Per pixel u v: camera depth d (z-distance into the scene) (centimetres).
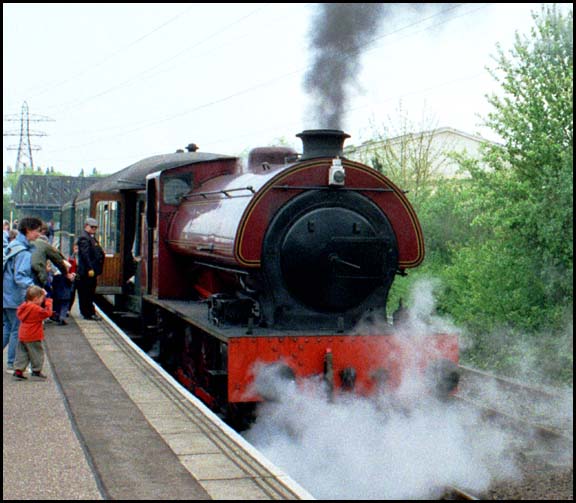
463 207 1441
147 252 1306
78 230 2047
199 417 771
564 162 1209
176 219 1196
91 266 1512
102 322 1511
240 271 900
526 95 1288
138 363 1072
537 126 1269
